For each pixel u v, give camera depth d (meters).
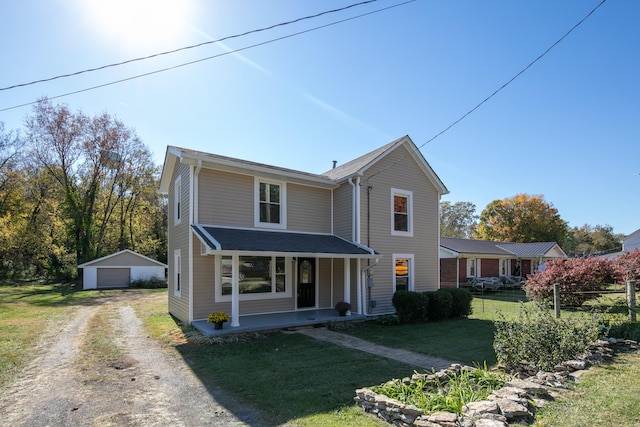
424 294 11.88
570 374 5.05
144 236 37.00
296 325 10.23
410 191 14.38
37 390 5.43
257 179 11.95
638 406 3.83
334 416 4.32
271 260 12.09
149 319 12.02
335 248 11.57
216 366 6.62
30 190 32.22
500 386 4.71
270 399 4.97
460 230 63.34
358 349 8.01
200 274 10.62
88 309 15.01
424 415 3.78
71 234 31.42
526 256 27.52
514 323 6.20
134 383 5.71
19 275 31.98
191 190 10.64
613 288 13.60
